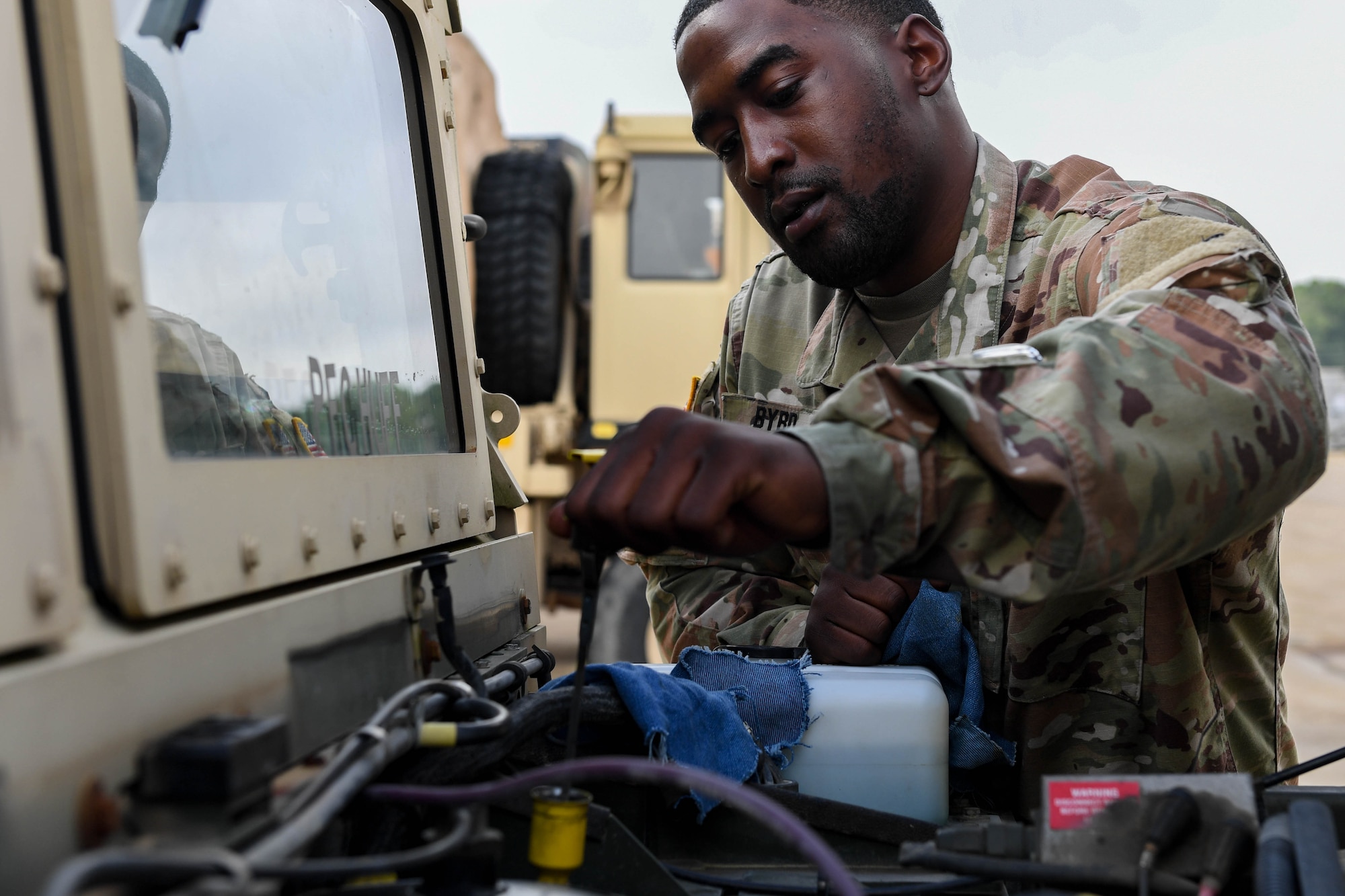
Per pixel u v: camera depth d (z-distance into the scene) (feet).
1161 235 3.95
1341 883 2.07
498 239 18.12
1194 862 2.39
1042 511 2.52
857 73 4.58
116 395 1.96
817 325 5.60
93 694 1.75
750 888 3.06
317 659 2.43
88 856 1.46
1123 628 4.43
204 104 2.78
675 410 2.59
